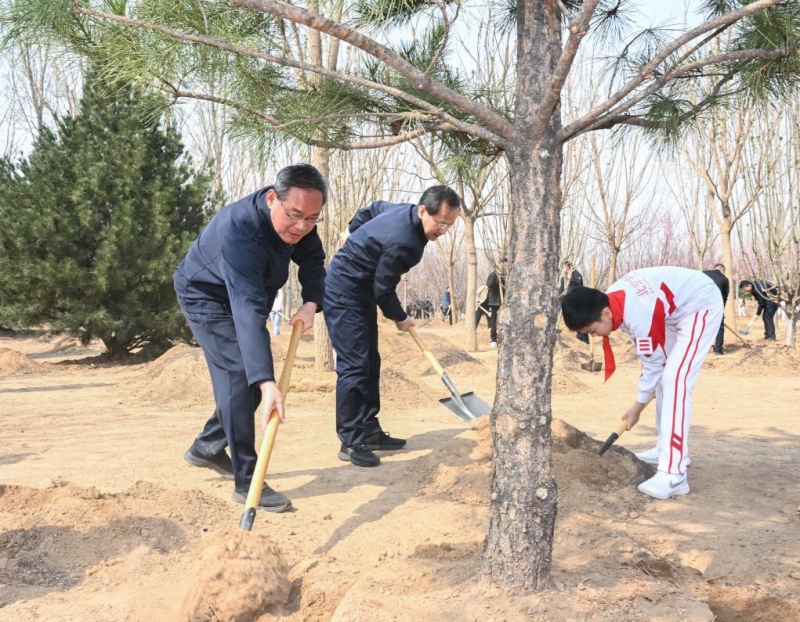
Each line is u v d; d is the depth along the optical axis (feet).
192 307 12.37
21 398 24.66
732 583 8.96
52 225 36.40
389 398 22.79
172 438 17.30
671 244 86.07
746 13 7.84
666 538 10.51
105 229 37.17
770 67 10.78
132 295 37.76
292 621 7.96
